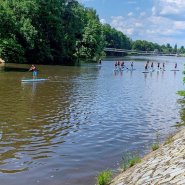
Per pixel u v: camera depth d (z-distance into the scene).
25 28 80.75
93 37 110.94
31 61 86.69
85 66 88.44
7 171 15.24
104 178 12.79
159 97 40.53
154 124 25.80
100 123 25.31
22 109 29.02
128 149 19.05
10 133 21.55
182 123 26.44
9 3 81.25
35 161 16.66
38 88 42.50
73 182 14.16
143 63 130.62
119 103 34.69
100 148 19.12
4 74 56.12
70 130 22.95
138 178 10.95
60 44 95.06
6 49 79.81
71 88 44.34
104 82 53.97
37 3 85.69
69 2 105.50
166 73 83.81
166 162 11.27
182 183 8.62
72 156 17.56
